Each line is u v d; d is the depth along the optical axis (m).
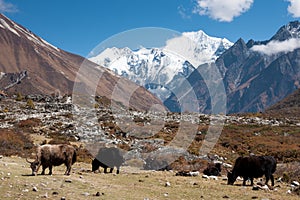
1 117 55.62
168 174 22.88
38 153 18.20
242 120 68.81
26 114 59.22
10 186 14.57
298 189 17.92
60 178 17.52
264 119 73.25
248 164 19.59
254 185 19.39
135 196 14.70
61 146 18.91
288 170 27.53
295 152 39.28
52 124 49.44
